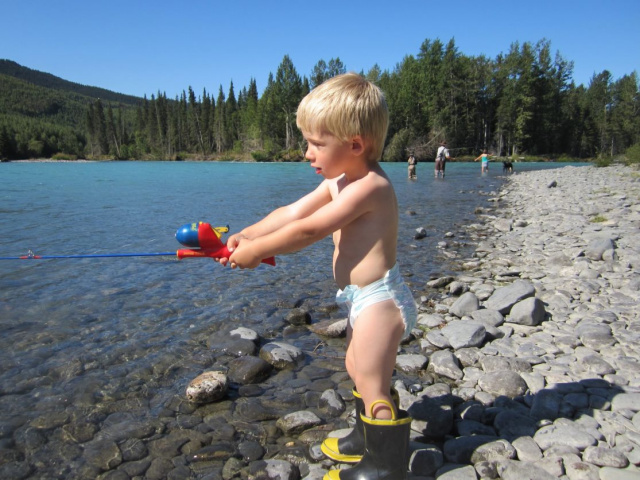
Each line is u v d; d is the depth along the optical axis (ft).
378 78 200.03
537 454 6.31
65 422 7.35
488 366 9.15
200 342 10.41
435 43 191.52
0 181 61.31
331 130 5.82
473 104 190.60
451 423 7.19
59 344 10.14
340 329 11.02
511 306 12.19
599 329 10.37
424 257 19.02
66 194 42.24
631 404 7.43
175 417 7.55
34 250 18.51
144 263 16.99
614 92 238.68
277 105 214.48
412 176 69.10
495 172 88.74
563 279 14.96
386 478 5.68
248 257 6.28
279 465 6.32
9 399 7.97
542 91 195.31
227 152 275.80
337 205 5.82
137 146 329.72
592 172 73.51
